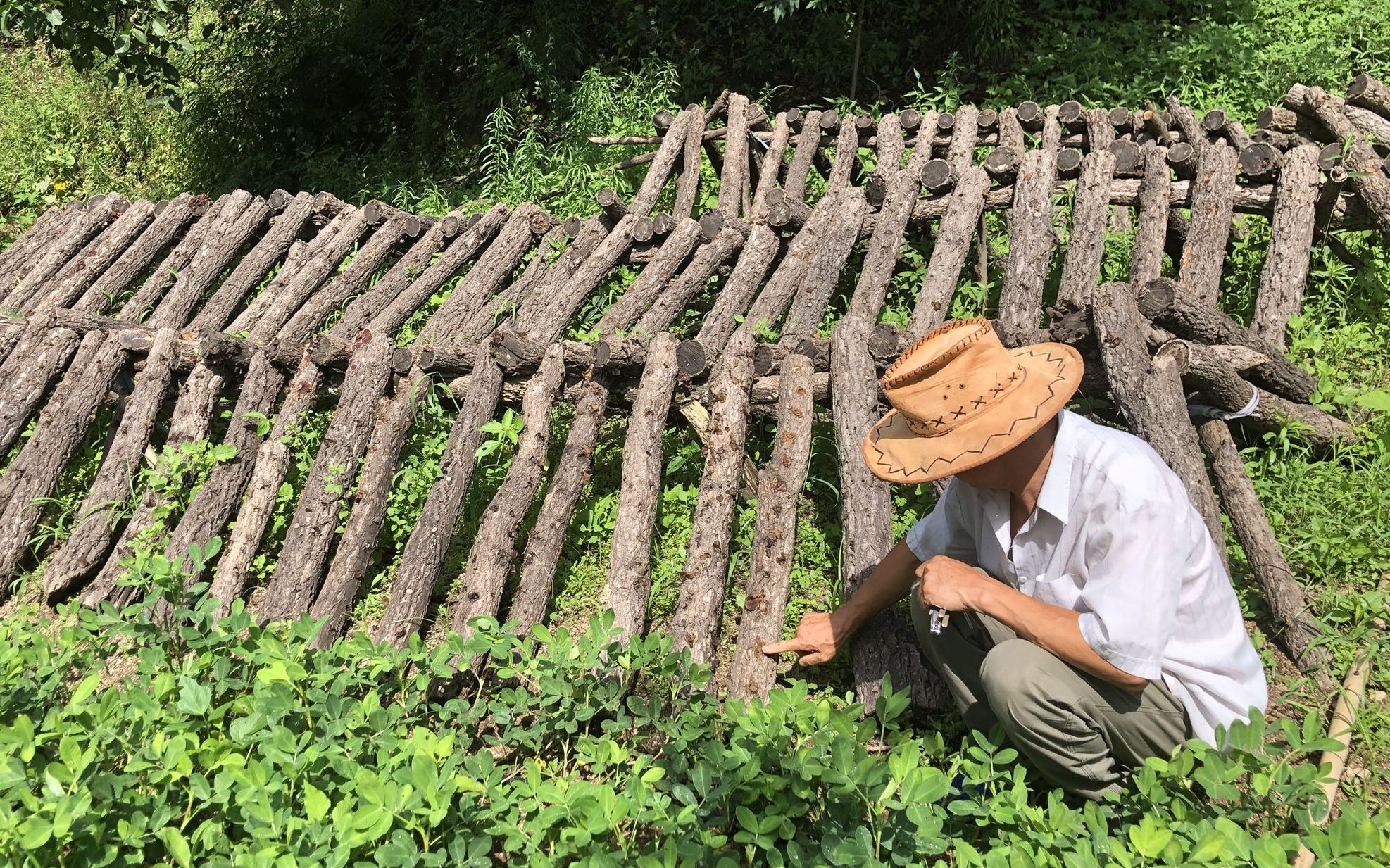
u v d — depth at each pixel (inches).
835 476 173.9
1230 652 96.7
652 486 157.9
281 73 401.1
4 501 178.7
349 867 93.4
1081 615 95.5
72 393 191.8
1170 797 97.0
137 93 424.8
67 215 281.4
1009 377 94.9
